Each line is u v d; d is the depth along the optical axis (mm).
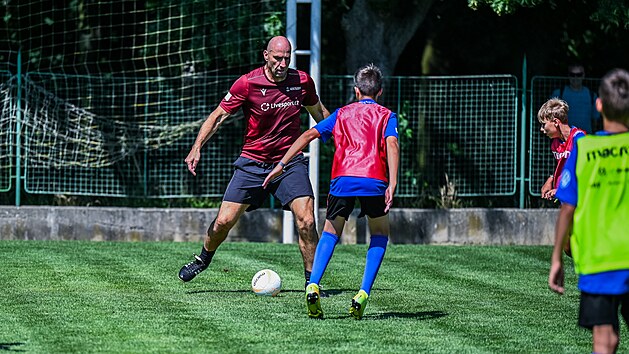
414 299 18625
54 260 23094
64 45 32531
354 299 15906
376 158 16188
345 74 33531
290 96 18562
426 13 31766
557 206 30125
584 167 11562
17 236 28422
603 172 11508
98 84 29219
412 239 29031
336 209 16297
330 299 18359
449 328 15734
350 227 28797
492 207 29938
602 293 11312
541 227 29406
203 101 29484
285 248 26531
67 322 15648
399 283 20734
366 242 28828
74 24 32500
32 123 28812
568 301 18766
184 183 29438
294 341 14414
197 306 17250
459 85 29422
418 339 14797
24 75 28750
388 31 31594
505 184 29484
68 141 29062
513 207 29891
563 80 29625
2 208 28328
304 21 31891
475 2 28031
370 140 16203
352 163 16188
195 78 29484
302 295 18672
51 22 32375
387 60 31609
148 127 29266
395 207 29828
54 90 28969
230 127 29406
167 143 29312
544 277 22156
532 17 33438
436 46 33938
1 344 14016
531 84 29312
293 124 18703
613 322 11375
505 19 33688
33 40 32688
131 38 32219
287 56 18156
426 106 29516
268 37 30234
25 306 17031
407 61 35125
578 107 28875
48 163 28953
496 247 27906
